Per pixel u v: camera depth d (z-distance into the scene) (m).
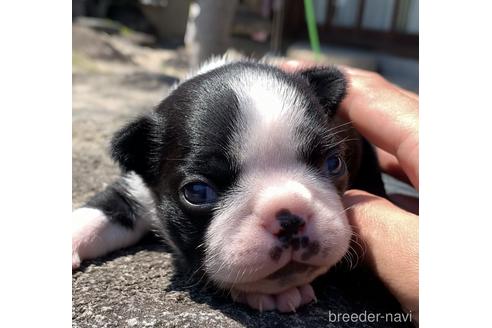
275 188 0.11
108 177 0.20
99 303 0.12
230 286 0.12
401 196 0.18
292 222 0.11
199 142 0.12
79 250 0.14
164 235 0.14
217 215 0.12
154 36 0.77
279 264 0.11
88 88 0.35
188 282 0.13
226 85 0.13
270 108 0.12
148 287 0.13
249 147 0.12
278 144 0.12
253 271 0.11
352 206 0.13
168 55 0.65
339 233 0.12
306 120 0.13
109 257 0.15
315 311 0.12
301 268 0.12
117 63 0.54
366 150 0.18
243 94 0.13
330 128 0.13
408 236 0.12
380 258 0.12
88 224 0.15
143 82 0.37
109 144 0.14
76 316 0.11
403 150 0.14
